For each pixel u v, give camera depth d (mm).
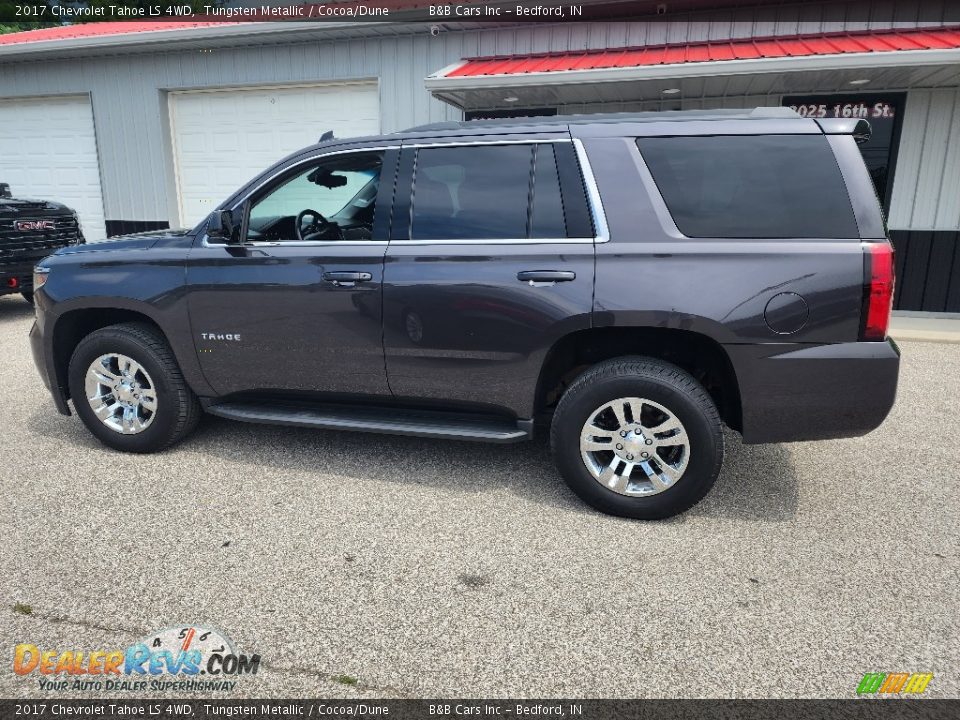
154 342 3916
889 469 3896
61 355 4164
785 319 2924
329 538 3092
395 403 3670
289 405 3916
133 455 4059
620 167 3170
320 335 3584
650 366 3148
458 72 8148
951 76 7211
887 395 2912
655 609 2561
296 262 3582
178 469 3852
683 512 3271
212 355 3807
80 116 11195
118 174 11180
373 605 2592
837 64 6699
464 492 3574
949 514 3336
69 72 10977
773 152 3014
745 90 8055
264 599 2631
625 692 2146
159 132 10781
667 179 3117
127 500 3457
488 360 3348
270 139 10453
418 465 3928
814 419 3000
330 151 3641
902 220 8266
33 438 4336
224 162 10734
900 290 8430
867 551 2977
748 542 3055
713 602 2604
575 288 3139
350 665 2277
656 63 7332
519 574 2799
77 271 3990
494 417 3549
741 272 2959
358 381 3621
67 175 11516
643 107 8773
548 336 3211
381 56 9555
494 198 3342
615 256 3100
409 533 3137
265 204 3818
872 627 2449
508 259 3248
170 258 3807
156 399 3930
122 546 3008
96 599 2627
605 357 3482
